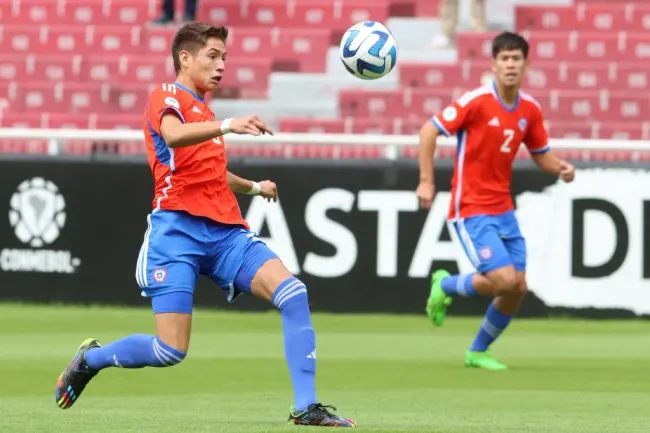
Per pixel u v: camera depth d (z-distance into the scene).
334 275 48.97
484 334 33.44
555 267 48.00
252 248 20.17
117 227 49.97
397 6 81.38
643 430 20.73
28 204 50.34
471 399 26.42
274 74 77.12
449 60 77.31
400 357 36.19
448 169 48.28
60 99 73.38
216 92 75.88
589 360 35.78
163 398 26.22
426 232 48.50
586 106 70.12
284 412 23.22
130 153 50.31
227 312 50.47
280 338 41.22
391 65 24.14
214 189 20.31
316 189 48.94
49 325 43.66
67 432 19.27
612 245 47.72
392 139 48.81
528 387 29.06
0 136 50.12
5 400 25.64
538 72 73.19
